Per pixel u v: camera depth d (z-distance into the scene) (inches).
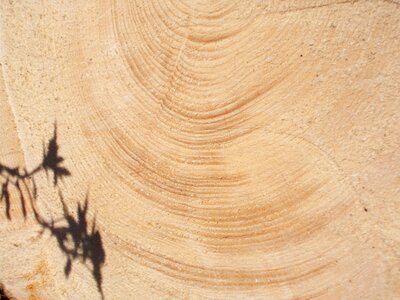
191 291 11.9
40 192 13.2
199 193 11.6
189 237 11.8
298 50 10.5
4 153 13.3
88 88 12.2
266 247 11.3
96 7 11.8
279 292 11.3
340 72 10.2
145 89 11.7
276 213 11.1
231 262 11.6
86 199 12.6
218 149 11.4
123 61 11.8
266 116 10.9
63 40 12.2
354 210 10.5
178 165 11.7
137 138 12.0
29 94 12.8
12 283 13.9
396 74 9.9
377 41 9.9
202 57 11.2
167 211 11.9
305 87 10.5
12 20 12.4
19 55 12.6
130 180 12.1
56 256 13.2
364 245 10.6
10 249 13.7
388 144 10.1
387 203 10.3
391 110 10.0
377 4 9.8
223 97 11.2
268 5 10.5
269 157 11.0
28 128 13.0
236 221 11.4
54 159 12.8
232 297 11.6
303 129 10.7
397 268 10.4
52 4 12.1
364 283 10.7
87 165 12.5
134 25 11.6
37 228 13.4
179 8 11.2
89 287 12.9
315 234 10.9
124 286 12.5
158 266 12.1
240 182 11.3
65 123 12.6
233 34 10.9
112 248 12.5
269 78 10.8
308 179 10.8
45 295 13.6
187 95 11.4
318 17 10.2
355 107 10.2
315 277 11.0
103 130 12.2
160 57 11.5
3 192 13.5
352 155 10.4
